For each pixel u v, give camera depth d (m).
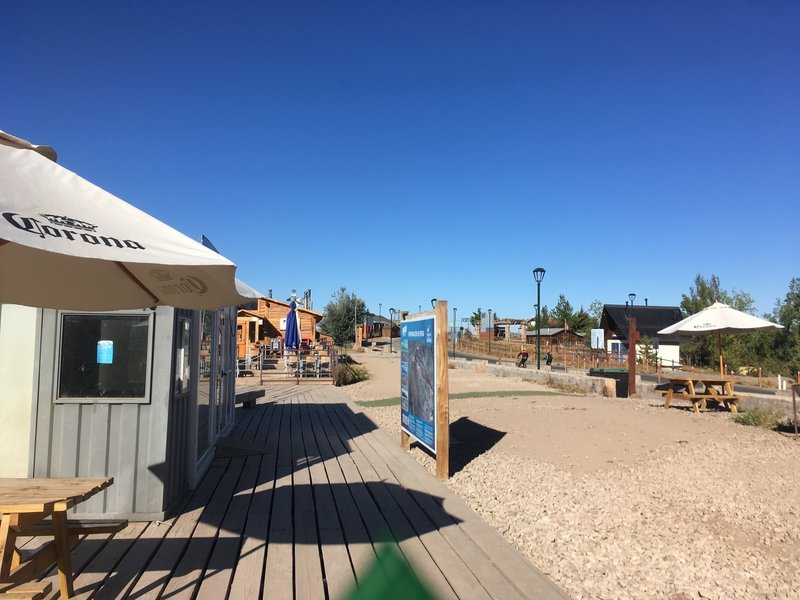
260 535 4.61
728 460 7.38
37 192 2.38
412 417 8.12
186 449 5.85
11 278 3.49
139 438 4.81
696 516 5.35
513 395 15.67
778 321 38.44
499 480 6.73
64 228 2.23
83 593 3.48
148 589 3.57
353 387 20.31
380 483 6.33
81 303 3.70
